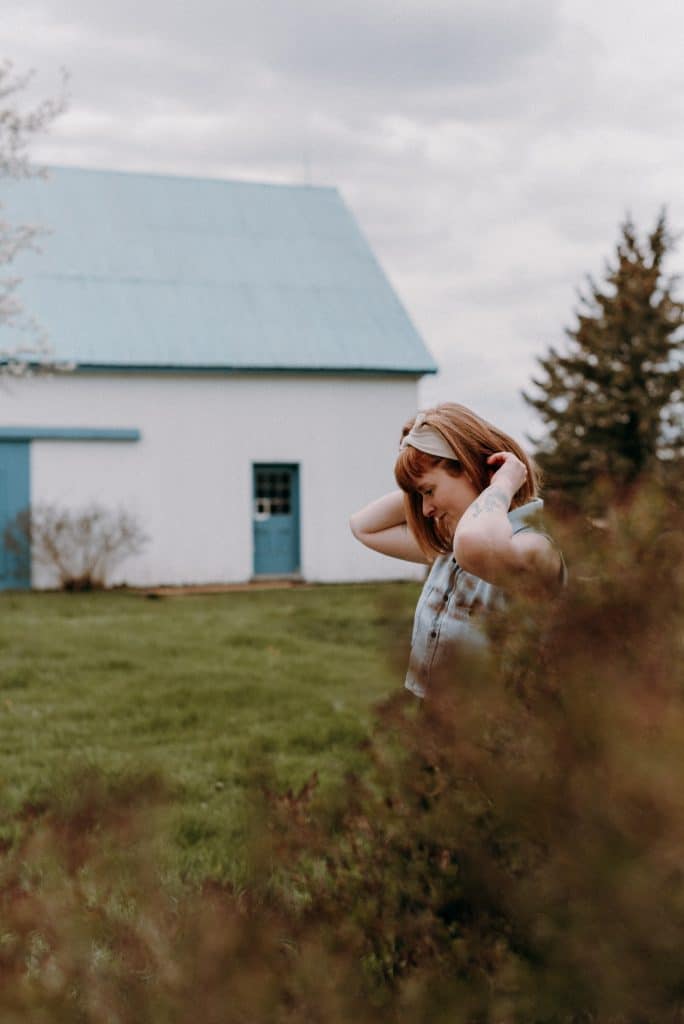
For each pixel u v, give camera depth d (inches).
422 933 68.7
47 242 783.7
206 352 725.3
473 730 66.2
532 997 62.0
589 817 58.4
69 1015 68.6
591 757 60.2
